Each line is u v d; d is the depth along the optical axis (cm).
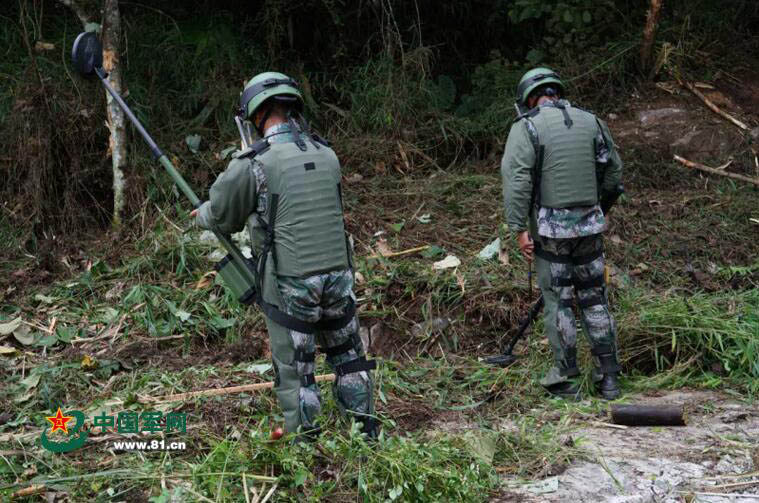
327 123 765
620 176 450
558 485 344
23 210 624
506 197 432
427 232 608
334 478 344
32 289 561
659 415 399
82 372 460
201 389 440
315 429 353
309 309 349
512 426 412
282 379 355
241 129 366
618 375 462
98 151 665
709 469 354
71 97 661
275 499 331
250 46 792
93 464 365
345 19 837
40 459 367
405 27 863
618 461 362
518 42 906
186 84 742
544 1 833
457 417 426
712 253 600
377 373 460
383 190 669
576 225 430
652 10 792
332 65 836
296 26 845
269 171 344
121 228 618
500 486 348
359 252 586
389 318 521
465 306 524
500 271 555
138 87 703
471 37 912
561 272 436
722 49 855
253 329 512
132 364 476
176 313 516
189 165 671
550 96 446
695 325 483
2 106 665
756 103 796
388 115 735
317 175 349
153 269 566
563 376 441
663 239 612
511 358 482
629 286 553
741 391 447
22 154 632
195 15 813
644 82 815
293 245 346
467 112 807
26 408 425
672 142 738
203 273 561
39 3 734
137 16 771
